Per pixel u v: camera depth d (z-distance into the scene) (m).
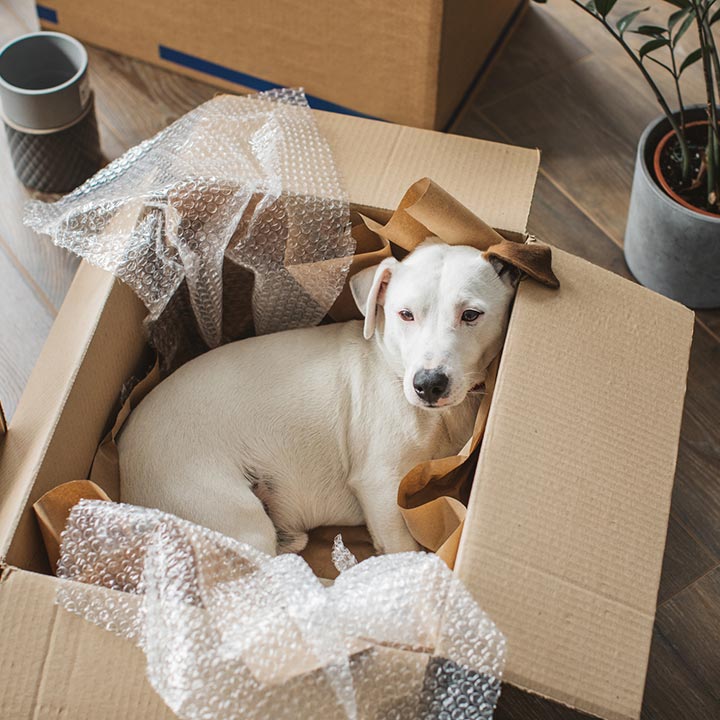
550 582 0.95
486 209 1.27
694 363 1.64
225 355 1.33
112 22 1.99
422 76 1.73
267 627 0.91
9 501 1.06
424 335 1.19
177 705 0.87
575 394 1.07
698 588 1.42
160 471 1.24
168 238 1.29
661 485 1.04
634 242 1.70
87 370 1.17
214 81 1.99
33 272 1.73
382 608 0.93
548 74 2.01
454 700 0.89
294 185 1.29
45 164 1.77
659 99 1.52
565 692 0.91
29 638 0.91
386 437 1.29
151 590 0.93
